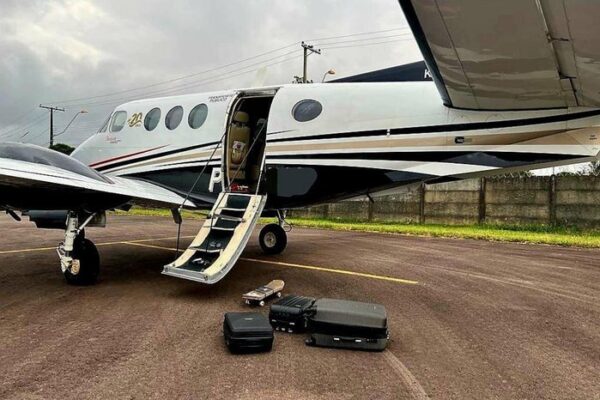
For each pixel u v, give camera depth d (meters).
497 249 10.06
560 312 4.73
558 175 14.60
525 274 6.86
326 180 7.00
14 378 2.96
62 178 5.28
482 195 15.78
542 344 3.75
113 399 2.68
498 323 4.32
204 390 2.82
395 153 6.50
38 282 6.01
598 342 3.81
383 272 6.89
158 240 11.14
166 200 6.61
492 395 2.80
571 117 5.39
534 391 2.87
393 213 17.39
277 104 7.35
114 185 6.06
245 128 8.03
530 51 3.62
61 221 6.34
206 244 5.74
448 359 3.40
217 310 4.66
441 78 4.46
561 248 10.42
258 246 10.15
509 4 2.98
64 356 3.36
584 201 14.20
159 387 2.85
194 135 8.02
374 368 3.21
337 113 6.92
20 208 5.94
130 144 8.75
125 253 8.77
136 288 5.67
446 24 3.29
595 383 3.00
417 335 3.96
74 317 4.37
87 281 5.78
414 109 6.43
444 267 7.43
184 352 3.47
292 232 14.14
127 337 3.79
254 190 8.02
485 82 4.50
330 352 3.52
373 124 6.66
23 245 9.95
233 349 3.42
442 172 6.20
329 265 7.50
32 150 5.88
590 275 6.82
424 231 13.88
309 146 7.06
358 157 6.74
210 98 8.06
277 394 2.78
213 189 7.79
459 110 6.08
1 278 6.27
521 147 5.74
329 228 15.77
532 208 14.96
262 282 6.08
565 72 4.07
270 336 3.47
